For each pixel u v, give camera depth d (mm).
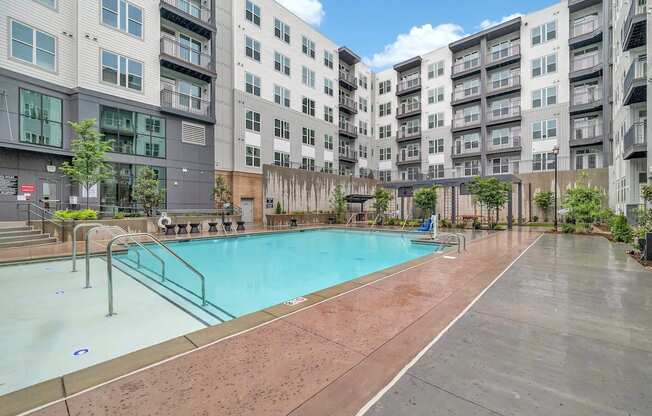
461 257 8133
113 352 3238
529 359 2713
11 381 2689
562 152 24422
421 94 33531
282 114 24844
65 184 14258
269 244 13445
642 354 2787
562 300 4422
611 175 20031
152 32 17359
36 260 7836
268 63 23766
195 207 19266
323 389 2275
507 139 27422
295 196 21781
